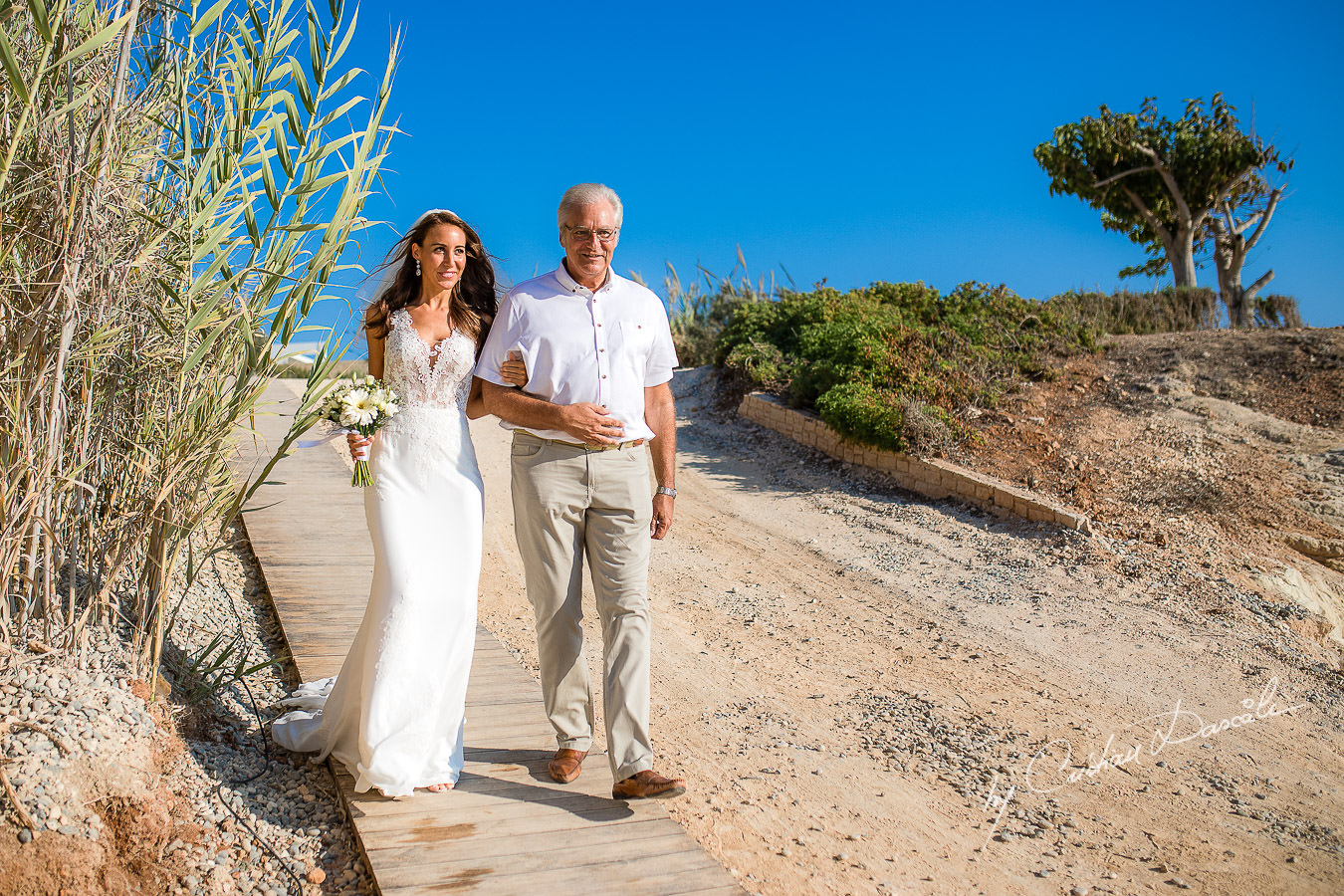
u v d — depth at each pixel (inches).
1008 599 284.7
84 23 109.7
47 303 107.3
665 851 121.3
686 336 701.9
